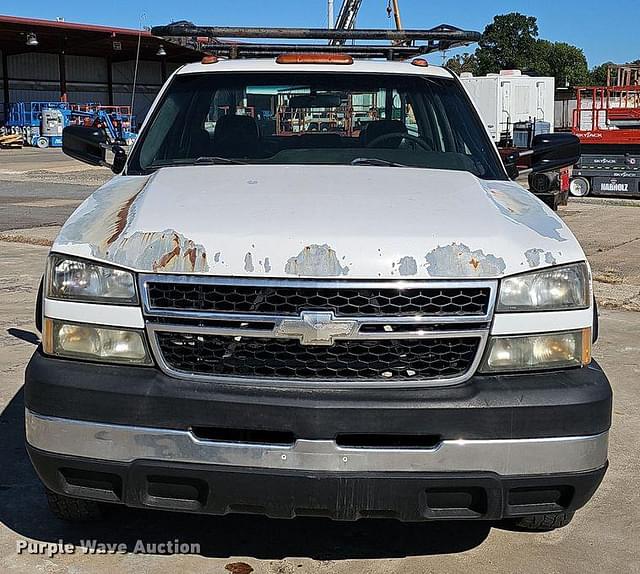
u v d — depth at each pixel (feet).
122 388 9.52
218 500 9.56
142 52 192.75
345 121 14.79
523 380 9.63
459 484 9.41
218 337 9.52
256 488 9.42
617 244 41.57
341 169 12.70
